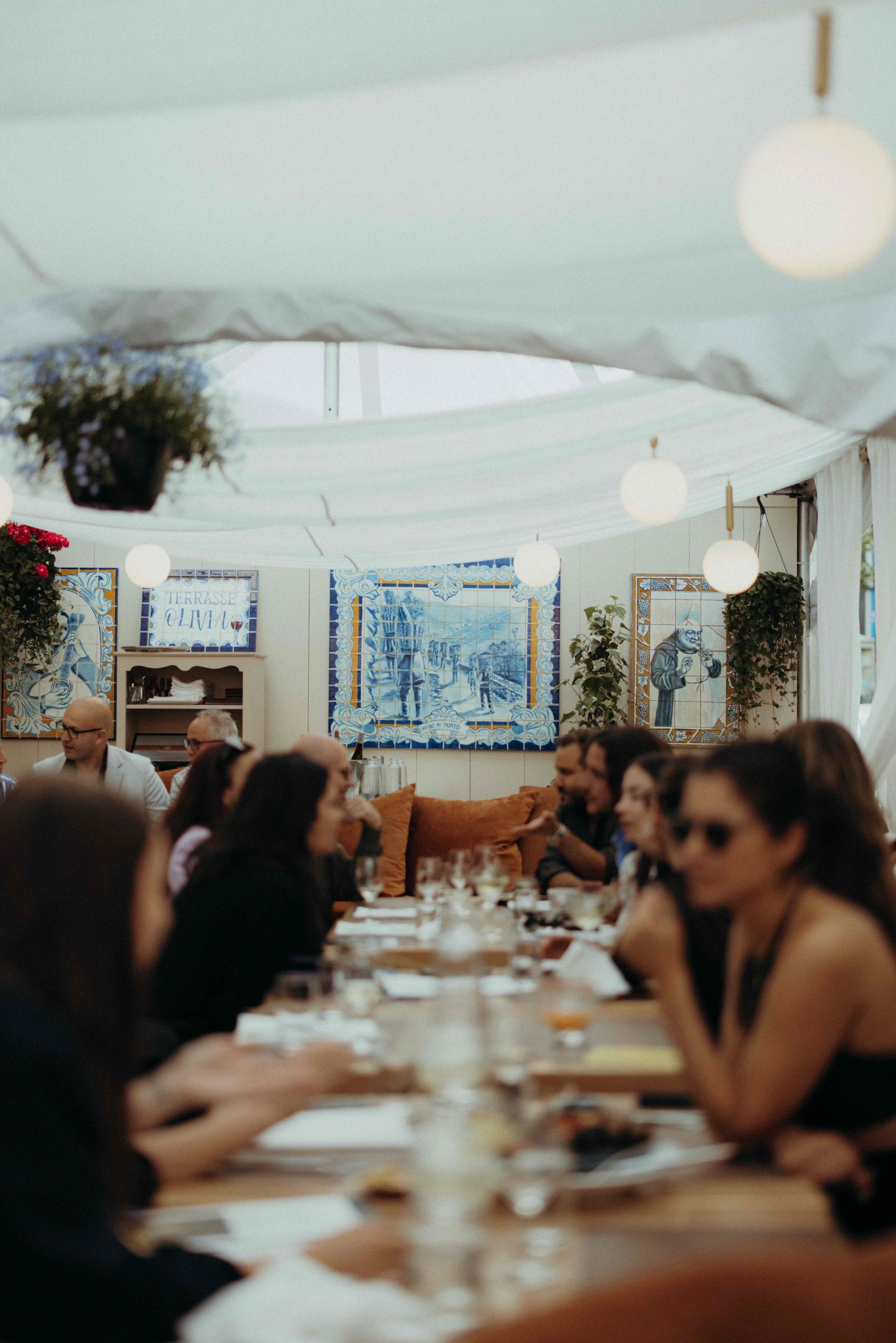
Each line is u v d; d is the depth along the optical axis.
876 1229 1.81
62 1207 1.07
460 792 8.08
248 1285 1.02
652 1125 1.84
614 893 3.35
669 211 2.56
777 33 2.03
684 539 8.09
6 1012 1.14
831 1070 1.89
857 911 1.95
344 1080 1.80
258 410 6.61
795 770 1.98
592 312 2.99
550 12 1.86
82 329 3.09
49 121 2.22
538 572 6.58
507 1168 1.37
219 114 2.19
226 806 3.70
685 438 5.30
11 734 8.03
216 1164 1.62
